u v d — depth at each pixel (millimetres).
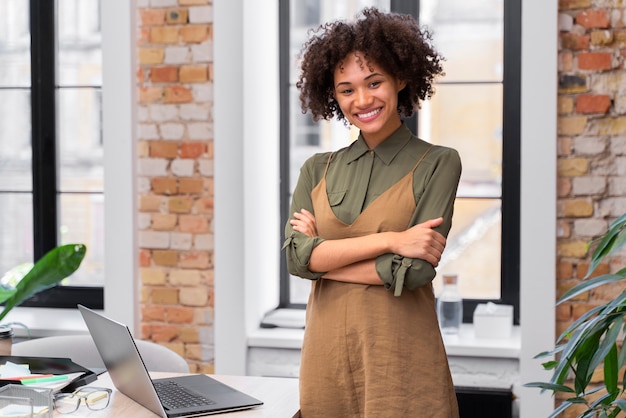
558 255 4035
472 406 4078
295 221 2848
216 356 4367
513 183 4461
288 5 4727
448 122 4551
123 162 4387
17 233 5000
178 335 4457
